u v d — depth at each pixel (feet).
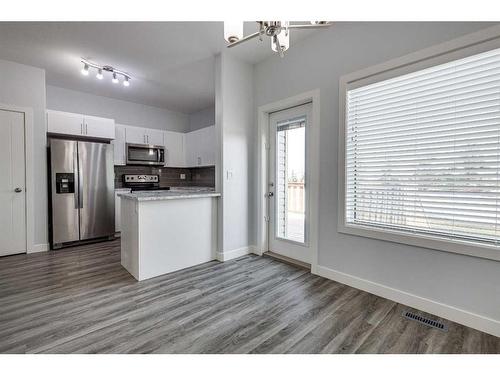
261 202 11.10
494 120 5.61
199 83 13.56
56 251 11.85
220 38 9.19
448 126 6.24
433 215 6.52
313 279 8.61
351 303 7.00
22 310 6.59
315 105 8.84
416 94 6.72
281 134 10.71
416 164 6.80
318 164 8.80
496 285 5.53
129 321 6.13
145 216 8.65
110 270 9.44
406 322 6.09
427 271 6.50
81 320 6.15
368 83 7.46
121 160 15.26
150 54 10.36
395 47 6.91
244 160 11.09
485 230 5.79
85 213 12.92
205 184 18.28
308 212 9.78
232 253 10.77
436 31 6.22
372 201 7.66
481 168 5.80
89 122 13.64
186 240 9.75
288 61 9.75
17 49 9.95
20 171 11.26
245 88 10.98
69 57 10.62
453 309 6.09
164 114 18.48
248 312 6.56
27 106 11.35
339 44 8.13
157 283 8.30
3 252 10.94
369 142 7.66
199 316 6.37
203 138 16.65
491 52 5.57
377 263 7.45
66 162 12.31
